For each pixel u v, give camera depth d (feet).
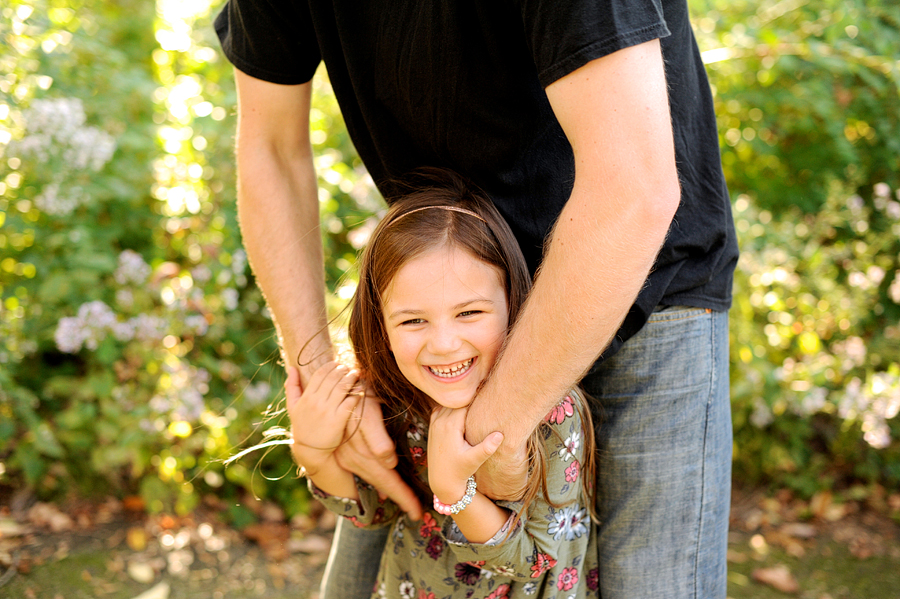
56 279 7.63
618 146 2.39
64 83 8.46
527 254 3.42
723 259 3.63
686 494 3.61
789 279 8.99
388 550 4.01
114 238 8.61
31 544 7.00
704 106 3.53
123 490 7.83
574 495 3.40
